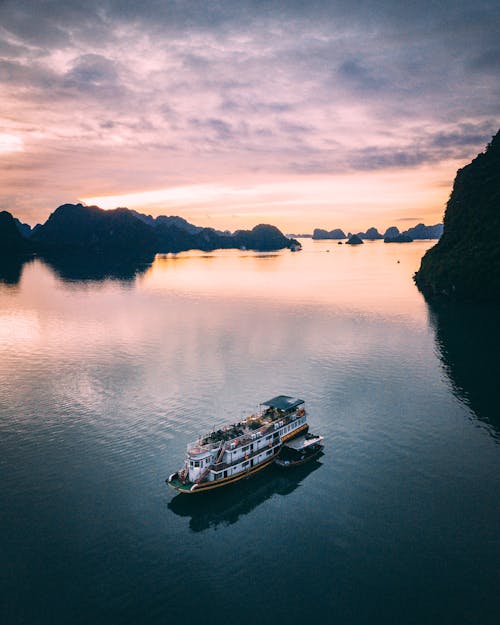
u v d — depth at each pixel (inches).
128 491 2876.5
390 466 3132.4
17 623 1934.1
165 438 3545.8
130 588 2117.4
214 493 2878.9
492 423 3730.3
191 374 5009.8
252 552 2341.3
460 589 2080.5
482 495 2785.4
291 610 1984.5
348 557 2287.2
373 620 1926.7
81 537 2460.6
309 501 2768.2
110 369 5226.4
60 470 3107.8
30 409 4116.6
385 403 4160.9
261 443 3225.9
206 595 2071.9
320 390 4498.0
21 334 6963.6
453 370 4995.1
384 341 6230.3
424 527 2506.2
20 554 2332.7
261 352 5831.7
